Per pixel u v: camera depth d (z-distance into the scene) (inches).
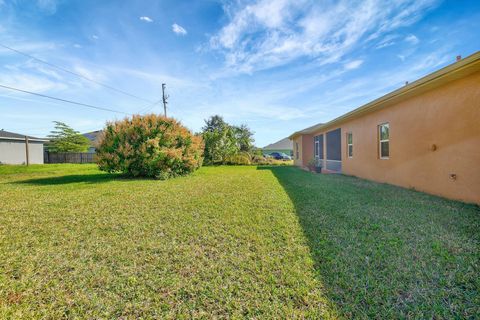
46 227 139.6
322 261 95.5
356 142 370.6
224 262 96.1
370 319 64.8
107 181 346.0
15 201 206.2
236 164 783.1
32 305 72.4
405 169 251.6
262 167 649.6
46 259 100.6
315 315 66.9
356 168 372.2
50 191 256.7
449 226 131.0
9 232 131.8
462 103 180.9
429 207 170.4
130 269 92.1
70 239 121.6
